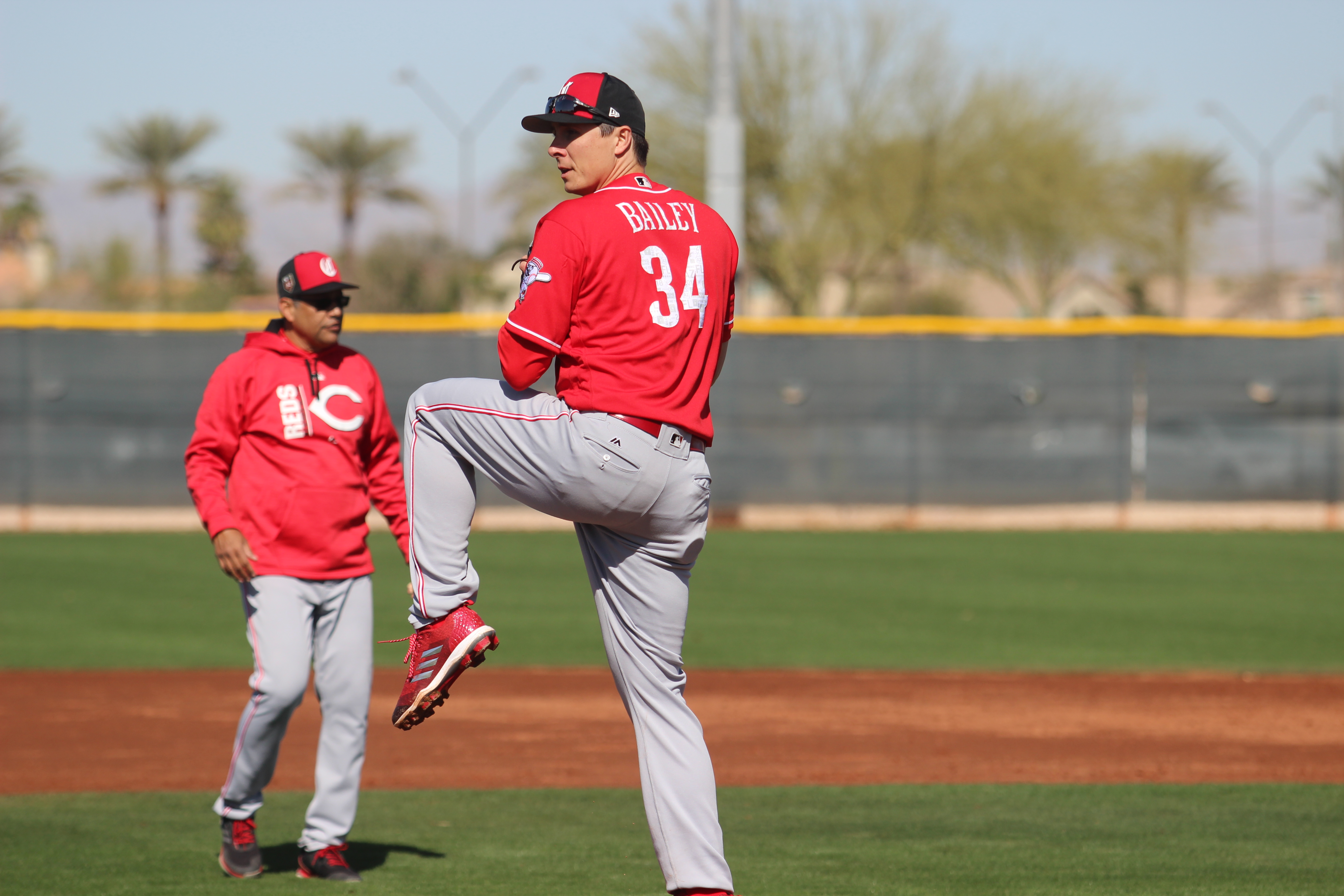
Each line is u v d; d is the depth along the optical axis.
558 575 53.62
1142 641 41.06
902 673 36.47
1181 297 169.88
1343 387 71.12
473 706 32.28
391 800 23.62
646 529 13.43
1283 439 71.31
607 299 12.97
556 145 13.89
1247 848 20.30
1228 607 46.94
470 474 13.69
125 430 67.69
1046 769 26.22
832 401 70.62
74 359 67.44
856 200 142.50
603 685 34.81
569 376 13.20
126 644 39.69
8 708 31.64
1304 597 49.22
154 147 184.00
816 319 70.62
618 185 13.58
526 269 13.03
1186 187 156.00
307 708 32.16
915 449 70.88
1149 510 71.25
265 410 18.45
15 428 67.12
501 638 40.97
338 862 18.48
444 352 69.25
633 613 13.94
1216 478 71.44
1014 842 20.67
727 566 56.16
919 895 17.72
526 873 18.78
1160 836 21.05
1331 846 20.42
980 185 143.50
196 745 28.19
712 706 32.38
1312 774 25.86
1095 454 71.25
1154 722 30.66
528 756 27.34
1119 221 148.00
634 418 12.97
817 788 24.53
